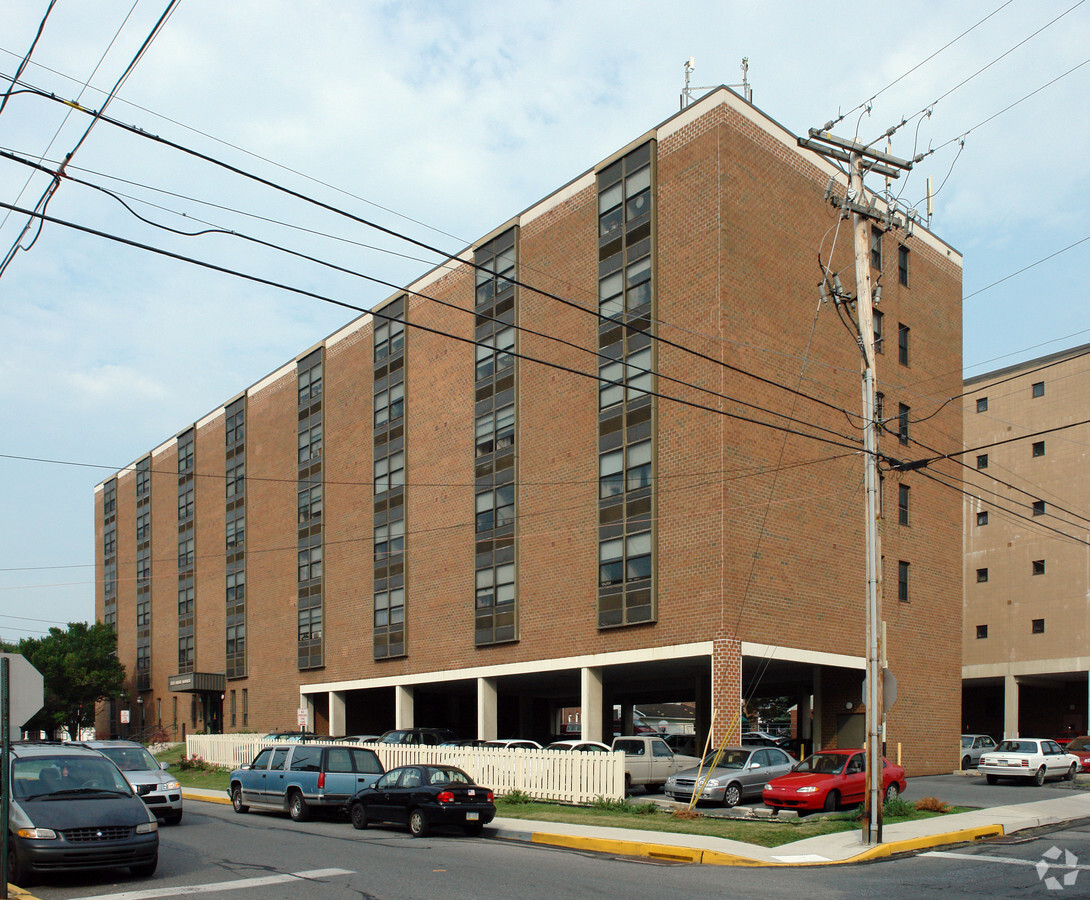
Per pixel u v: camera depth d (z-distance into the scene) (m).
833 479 34.75
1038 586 55.91
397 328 47.69
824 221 35.97
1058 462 55.91
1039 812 23.22
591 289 36.50
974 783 33.47
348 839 20.08
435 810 20.62
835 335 35.66
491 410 40.72
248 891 13.74
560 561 36.34
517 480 38.88
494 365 40.84
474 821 20.97
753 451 31.86
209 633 63.44
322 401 53.47
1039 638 55.31
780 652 31.56
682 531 31.83
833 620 33.81
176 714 67.69
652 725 74.94
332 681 49.53
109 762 16.64
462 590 41.22
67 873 15.19
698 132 33.25
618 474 34.38
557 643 35.94
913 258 40.34
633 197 35.22
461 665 40.62
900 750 33.50
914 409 39.19
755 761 26.34
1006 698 56.12
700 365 31.95
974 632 58.16
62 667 70.88
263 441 59.16
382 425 47.97
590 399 35.94
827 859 16.95
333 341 53.12
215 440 65.31
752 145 33.47
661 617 32.06
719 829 20.31
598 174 36.81
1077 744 38.12
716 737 29.53
